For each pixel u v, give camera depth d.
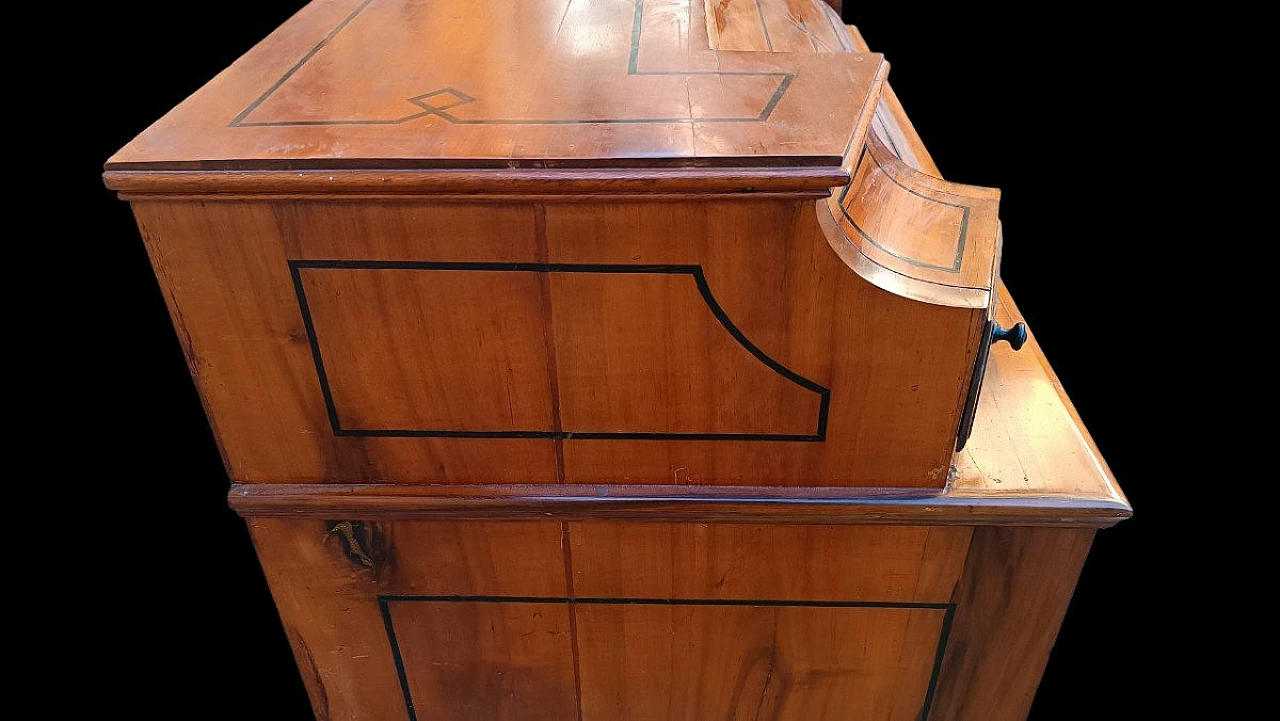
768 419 1.06
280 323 1.01
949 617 1.21
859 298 0.96
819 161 0.89
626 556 1.18
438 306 0.99
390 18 1.26
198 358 1.04
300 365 1.04
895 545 1.14
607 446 1.09
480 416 1.07
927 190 1.13
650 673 1.32
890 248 1.01
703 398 1.04
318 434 1.09
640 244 0.94
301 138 0.94
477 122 0.96
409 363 1.03
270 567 1.22
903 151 1.44
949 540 1.13
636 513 1.12
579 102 1.00
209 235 0.95
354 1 1.34
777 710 1.35
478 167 0.89
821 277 0.95
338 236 0.94
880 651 1.26
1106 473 1.13
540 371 1.03
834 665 1.28
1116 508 1.08
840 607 1.21
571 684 1.34
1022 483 1.11
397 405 1.07
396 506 1.13
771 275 0.95
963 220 1.08
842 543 1.14
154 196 0.92
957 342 0.98
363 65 1.11
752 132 0.93
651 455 1.09
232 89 1.06
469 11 1.28
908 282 0.97
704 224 0.92
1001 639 1.23
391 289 0.98
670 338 1.00
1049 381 1.27
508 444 1.09
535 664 1.32
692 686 1.33
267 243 0.95
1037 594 1.18
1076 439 1.17
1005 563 1.15
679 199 0.90
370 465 1.12
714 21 1.24
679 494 1.11
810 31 1.37
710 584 1.20
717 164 0.88
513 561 1.20
